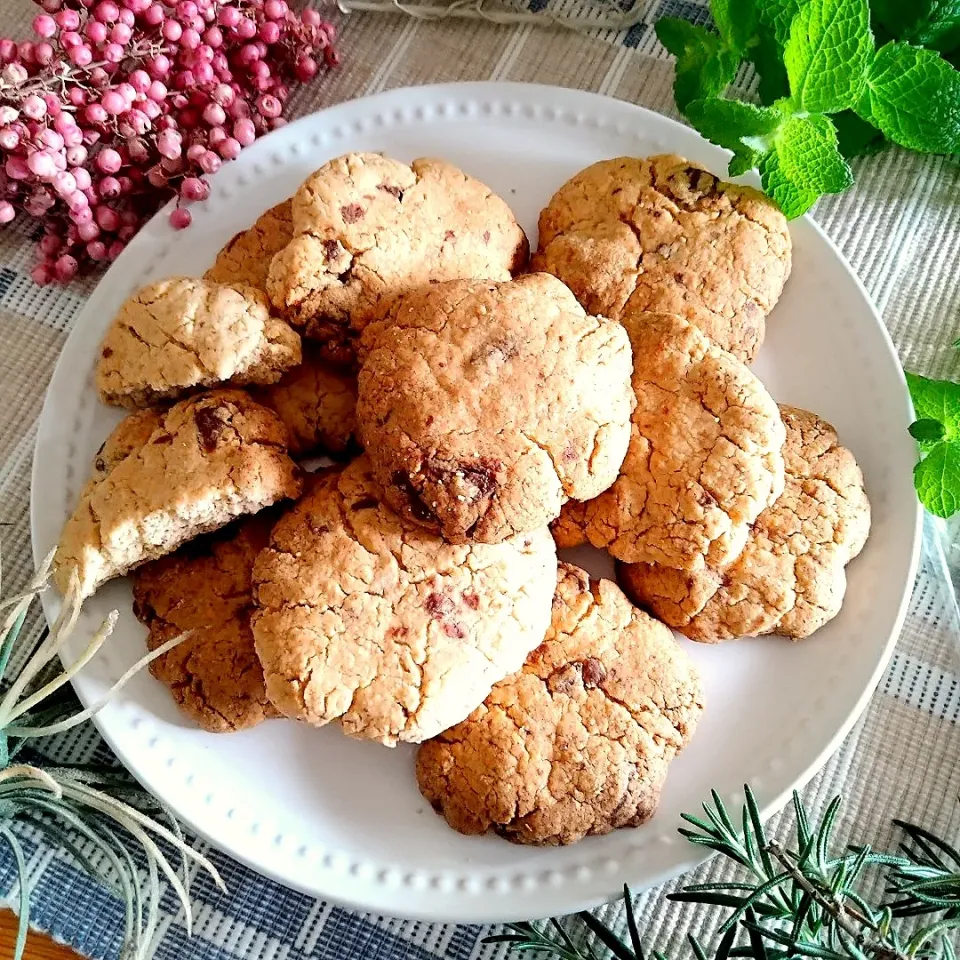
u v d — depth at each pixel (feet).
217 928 0.86
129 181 0.96
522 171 0.96
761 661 0.86
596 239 0.89
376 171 0.85
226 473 0.78
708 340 0.85
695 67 0.94
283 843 0.82
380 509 0.79
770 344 0.93
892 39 0.95
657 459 0.82
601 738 0.80
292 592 0.77
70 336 0.89
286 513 0.82
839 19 0.81
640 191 0.90
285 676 0.75
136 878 0.73
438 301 0.79
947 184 1.00
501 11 1.03
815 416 0.89
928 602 0.93
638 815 0.80
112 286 0.91
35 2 0.95
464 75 1.03
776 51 0.93
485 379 0.77
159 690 0.84
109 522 0.79
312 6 1.04
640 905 0.86
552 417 0.77
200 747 0.83
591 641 0.82
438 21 1.03
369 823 0.82
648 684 0.82
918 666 0.91
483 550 0.79
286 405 0.87
